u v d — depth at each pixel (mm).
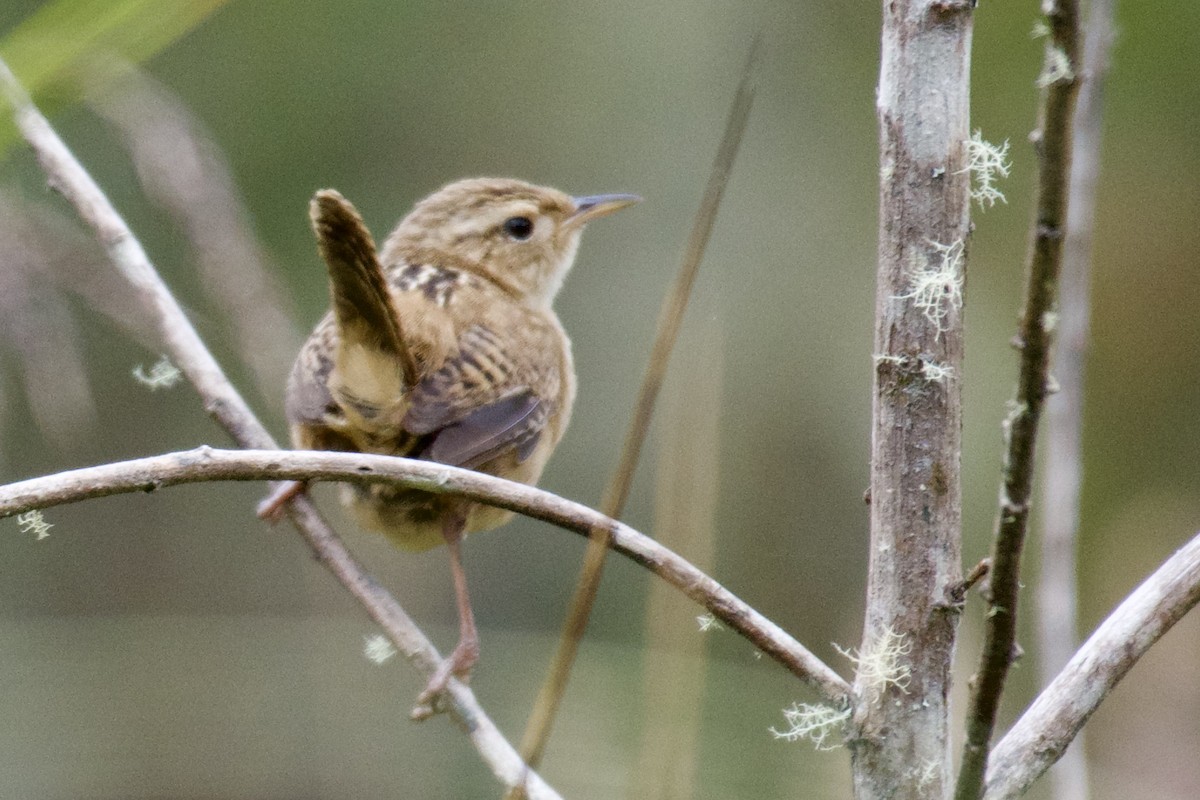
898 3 4828
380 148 14586
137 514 14727
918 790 4918
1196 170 14305
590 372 14492
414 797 10461
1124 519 14180
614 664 8648
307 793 10852
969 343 14039
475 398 8625
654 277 14672
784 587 14320
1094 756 11812
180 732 11219
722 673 8352
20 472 13062
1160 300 14477
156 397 13836
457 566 8250
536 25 14992
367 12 14586
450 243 10500
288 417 8477
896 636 4934
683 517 4488
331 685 11445
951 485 4891
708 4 15172
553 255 10750
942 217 4801
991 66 14078
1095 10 7238
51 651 11617
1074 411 6945
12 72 6949
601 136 14961
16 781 10781
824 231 14883
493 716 10500
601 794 7871
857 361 14672
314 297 13781
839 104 15117
